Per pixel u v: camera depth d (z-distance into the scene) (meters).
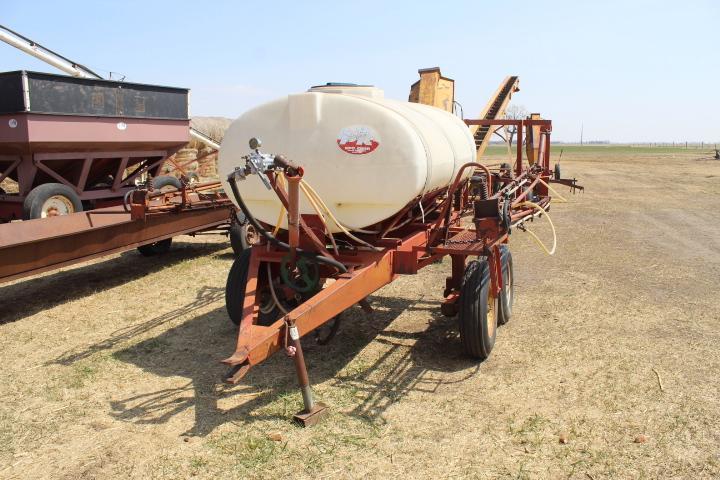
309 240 5.07
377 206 4.89
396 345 5.68
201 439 3.97
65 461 3.76
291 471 3.58
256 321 4.95
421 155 4.71
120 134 11.18
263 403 4.48
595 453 3.72
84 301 7.41
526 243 10.91
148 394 4.69
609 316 6.43
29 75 9.45
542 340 5.73
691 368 5.01
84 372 5.13
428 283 7.96
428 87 9.72
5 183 15.34
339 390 4.68
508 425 4.10
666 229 12.29
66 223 7.28
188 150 20.86
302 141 4.86
